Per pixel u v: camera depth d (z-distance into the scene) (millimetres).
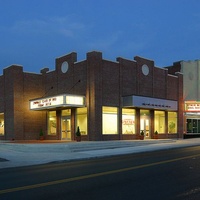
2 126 35531
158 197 7727
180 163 14406
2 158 18703
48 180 10398
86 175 11320
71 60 30656
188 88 40250
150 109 32906
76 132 28312
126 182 9781
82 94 29078
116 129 29703
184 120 40500
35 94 34094
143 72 32844
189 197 7727
